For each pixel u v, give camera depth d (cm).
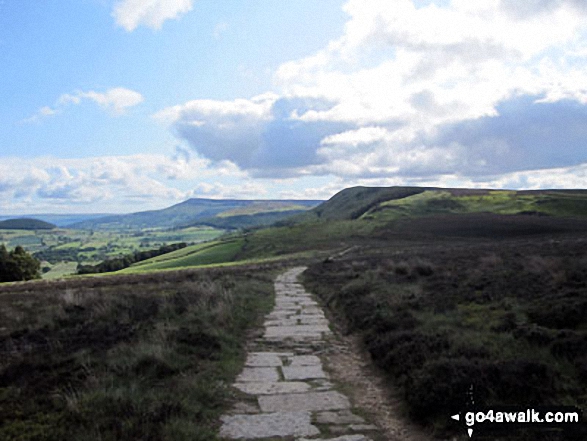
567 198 11912
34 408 602
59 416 568
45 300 1784
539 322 913
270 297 1839
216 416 609
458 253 3144
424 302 1234
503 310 1054
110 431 517
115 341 949
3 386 723
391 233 7856
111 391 628
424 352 764
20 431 534
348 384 760
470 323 971
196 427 545
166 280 2844
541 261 1683
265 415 617
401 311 1138
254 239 9338
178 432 523
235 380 770
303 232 9469
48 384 698
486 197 13575
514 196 13288
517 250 2927
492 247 3719
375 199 17262
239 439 541
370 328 1063
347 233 8644
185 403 606
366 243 6944
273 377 794
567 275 1304
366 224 9538
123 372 725
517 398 582
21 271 5831
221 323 1133
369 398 693
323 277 2438
